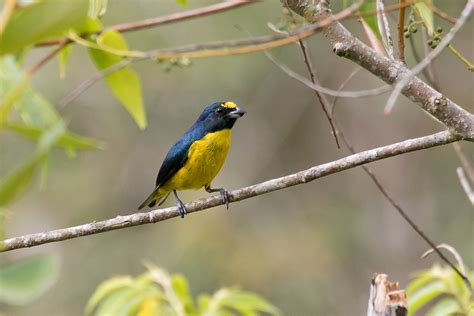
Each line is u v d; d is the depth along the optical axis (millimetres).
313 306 15953
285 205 17375
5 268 2322
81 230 6406
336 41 5195
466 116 5160
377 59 5168
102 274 16156
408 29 5305
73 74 15938
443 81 16766
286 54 16078
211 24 15031
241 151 17406
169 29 15148
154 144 17125
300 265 16359
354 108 17547
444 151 16875
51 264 2326
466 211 16469
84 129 16781
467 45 16672
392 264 16719
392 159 17328
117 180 16969
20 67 5129
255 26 14695
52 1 2689
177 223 16484
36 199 16453
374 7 6020
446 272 5812
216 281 15836
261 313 15586
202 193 16750
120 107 16906
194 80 16297
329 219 17219
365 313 16031
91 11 5176
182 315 5828
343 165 5840
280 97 16891
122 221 6598
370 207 17297
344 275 16641
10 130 2564
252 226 16828
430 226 16656
